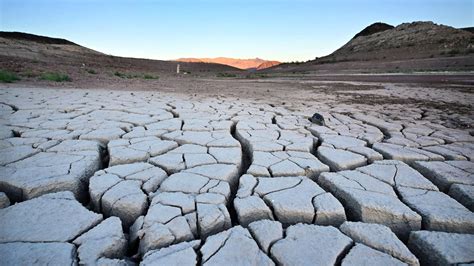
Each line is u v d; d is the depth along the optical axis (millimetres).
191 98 7746
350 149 3221
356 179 2371
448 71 21875
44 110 4969
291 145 3322
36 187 2076
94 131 3664
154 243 1582
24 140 3191
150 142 3305
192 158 2834
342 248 1501
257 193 2131
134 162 2797
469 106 6773
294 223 1907
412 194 2131
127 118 4578
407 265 1397
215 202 1976
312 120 4723
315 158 2922
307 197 2066
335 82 16703
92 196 2082
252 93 10094
